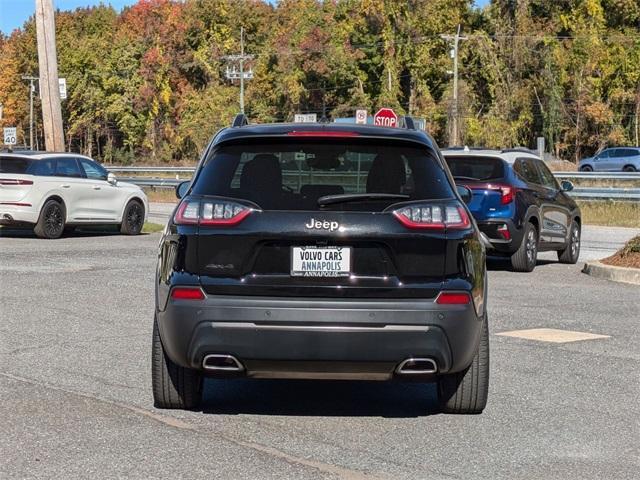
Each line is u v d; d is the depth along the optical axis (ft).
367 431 28.04
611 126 361.30
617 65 359.46
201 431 27.58
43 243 90.38
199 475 23.39
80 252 81.25
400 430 28.17
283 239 26.76
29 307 50.42
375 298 26.66
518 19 363.76
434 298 26.86
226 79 433.89
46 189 95.50
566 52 360.69
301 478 23.27
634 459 25.50
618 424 29.14
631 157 273.95
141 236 102.37
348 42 396.16
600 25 362.53
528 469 24.47
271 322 26.53
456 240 27.22
